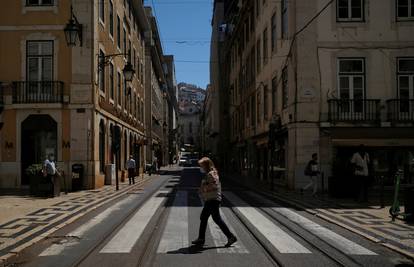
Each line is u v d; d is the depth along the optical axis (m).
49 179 20.33
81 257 8.56
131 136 40.47
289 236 10.73
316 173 20.78
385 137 22.84
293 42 24.06
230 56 58.47
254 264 8.09
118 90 33.81
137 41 46.66
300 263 8.16
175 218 13.61
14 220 13.16
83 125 24.95
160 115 80.75
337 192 19.80
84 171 24.94
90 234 11.02
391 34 23.64
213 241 10.17
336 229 11.78
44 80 25.27
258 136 35.50
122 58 35.69
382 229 11.63
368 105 23.38
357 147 23.17
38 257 8.70
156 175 44.97
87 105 25.00
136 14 45.31
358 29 23.67
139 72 48.16
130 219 13.41
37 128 25.02
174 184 29.91
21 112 25.11
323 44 23.62
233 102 55.00
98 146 26.25
